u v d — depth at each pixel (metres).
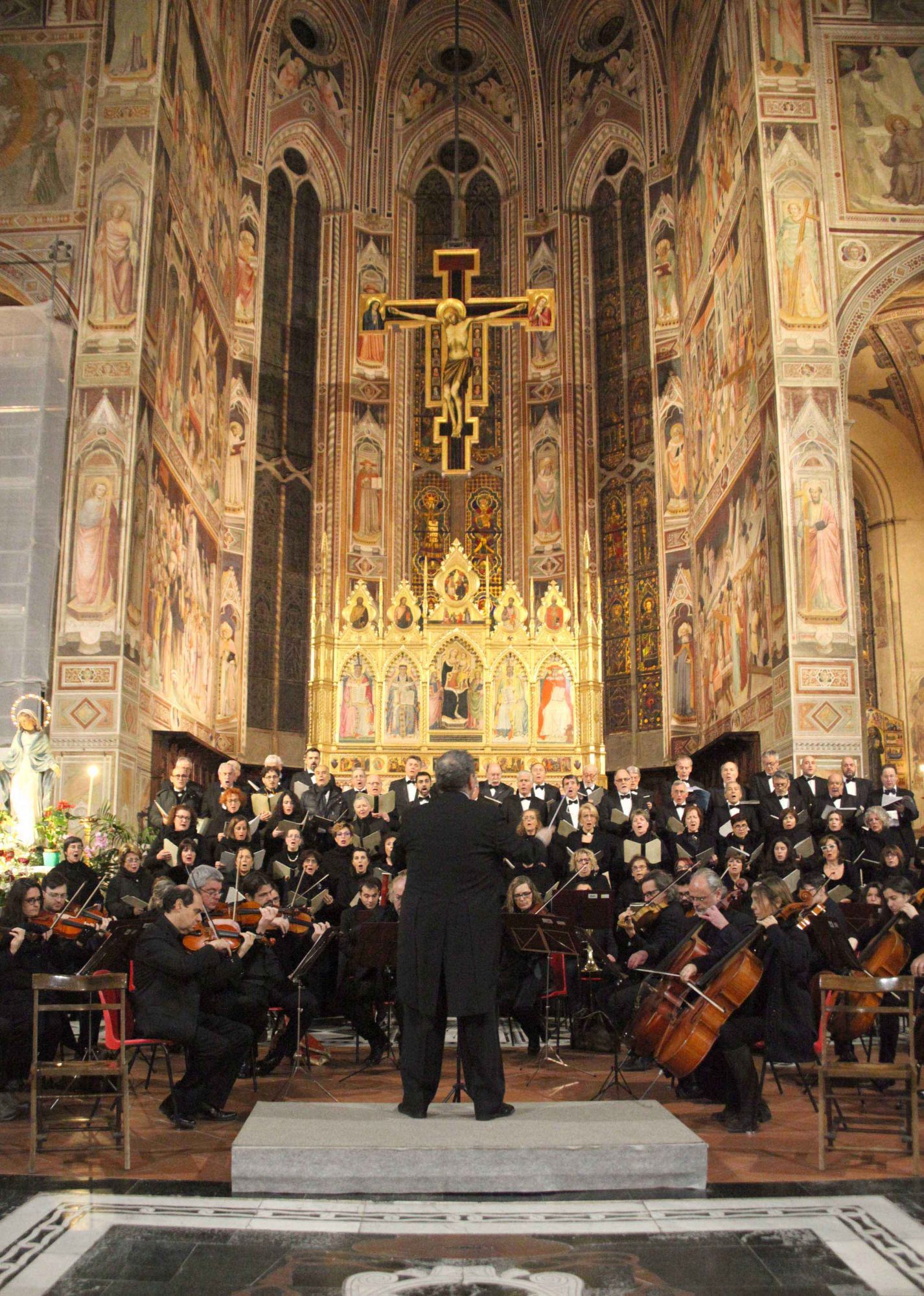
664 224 25.12
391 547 26.03
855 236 16.80
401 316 20.16
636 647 24.62
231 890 8.92
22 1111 8.05
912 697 23.27
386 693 19.20
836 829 11.98
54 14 17.55
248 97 25.62
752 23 17.52
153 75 17.28
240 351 24.66
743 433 18.44
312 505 26.03
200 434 20.89
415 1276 4.72
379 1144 5.87
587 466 26.09
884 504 24.12
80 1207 5.61
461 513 26.61
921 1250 5.03
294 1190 5.82
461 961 6.28
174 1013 7.35
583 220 27.33
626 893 10.87
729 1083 7.65
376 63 28.09
